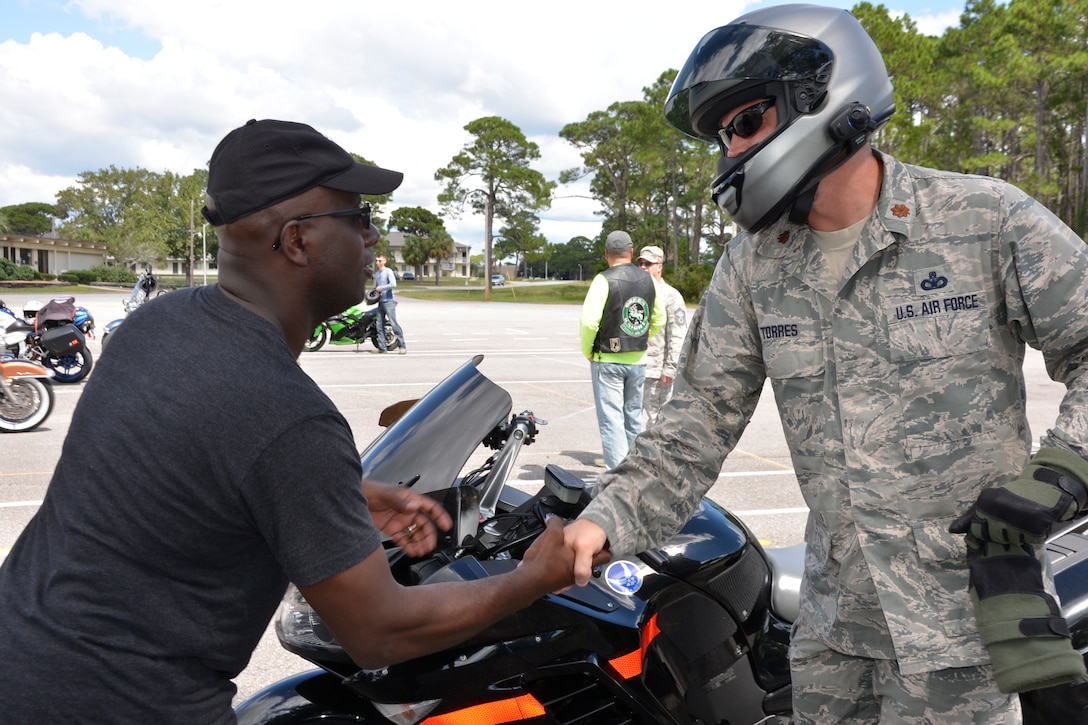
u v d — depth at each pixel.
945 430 1.51
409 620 1.40
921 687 1.53
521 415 2.34
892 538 1.53
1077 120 48.91
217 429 1.26
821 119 1.50
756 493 6.04
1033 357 14.69
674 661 2.23
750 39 1.53
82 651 1.25
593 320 5.86
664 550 2.27
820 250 1.60
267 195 1.36
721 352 1.77
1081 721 2.22
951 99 49.88
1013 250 1.46
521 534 2.23
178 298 1.43
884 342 1.53
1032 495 1.32
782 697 2.40
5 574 1.36
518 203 70.69
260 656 3.58
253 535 1.32
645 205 73.62
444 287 88.88
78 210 118.81
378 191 1.44
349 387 11.39
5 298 41.91
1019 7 44.06
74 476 1.31
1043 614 1.31
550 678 2.10
